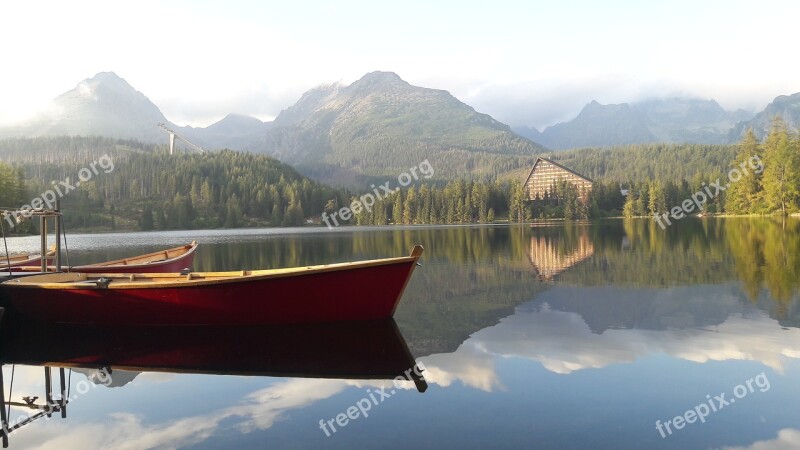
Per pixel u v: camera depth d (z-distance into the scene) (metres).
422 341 12.12
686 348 10.76
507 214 145.50
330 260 32.38
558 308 15.37
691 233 48.28
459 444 6.86
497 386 8.95
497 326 13.33
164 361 11.32
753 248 30.56
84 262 35.69
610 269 23.69
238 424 7.81
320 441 7.10
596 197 141.50
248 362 10.98
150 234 107.94
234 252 41.97
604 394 8.45
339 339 12.72
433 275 23.62
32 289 14.94
